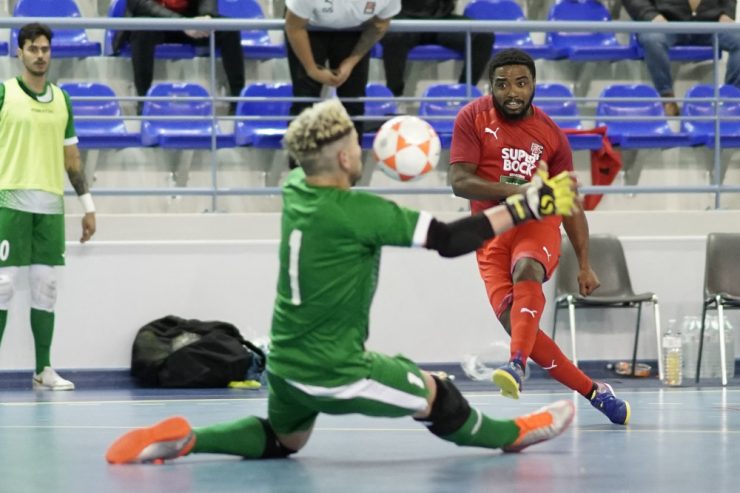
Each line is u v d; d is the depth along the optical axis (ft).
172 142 84.58
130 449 35.99
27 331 77.00
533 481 32.42
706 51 97.04
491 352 80.53
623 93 95.14
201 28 77.66
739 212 84.94
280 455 37.63
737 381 78.64
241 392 70.13
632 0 96.84
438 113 90.38
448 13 92.84
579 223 48.60
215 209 79.82
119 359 77.51
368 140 82.79
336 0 74.23
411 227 33.12
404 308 80.02
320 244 33.09
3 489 31.40
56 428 48.42
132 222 78.64
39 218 71.05
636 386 74.33
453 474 33.86
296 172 35.04
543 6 103.35
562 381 48.16
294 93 79.20
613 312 82.94
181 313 78.28
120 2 92.07
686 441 42.19
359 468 35.17
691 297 83.46
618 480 32.58
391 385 34.09
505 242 48.16
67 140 72.49
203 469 34.83
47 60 70.18
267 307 79.05
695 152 95.45
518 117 48.06
